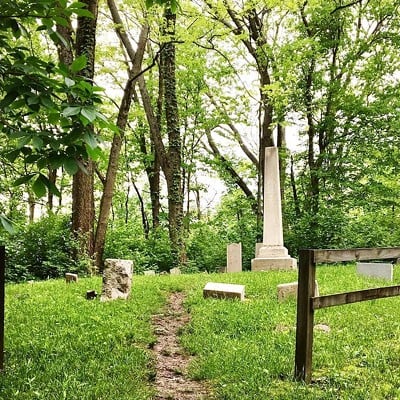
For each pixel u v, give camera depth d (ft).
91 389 15.67
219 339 22.93
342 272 49.14
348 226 79.87
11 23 13.58
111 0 69.72
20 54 13.65
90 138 12.13
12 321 25.54
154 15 63.05
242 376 17.66
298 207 90.74
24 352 19.63
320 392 15.94
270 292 36.40
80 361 18.65
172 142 79.20
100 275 58.34
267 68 82.84
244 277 45.62
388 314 28.50
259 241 87.20
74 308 28.96
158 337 24.73
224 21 74.95
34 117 13.96
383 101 80.74
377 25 82.07
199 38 72.49
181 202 79.41
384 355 20.02
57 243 59.88
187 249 83.51
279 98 74.13
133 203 145.59
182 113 105.60
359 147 81.46
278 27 89.20
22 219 72.33
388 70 81.25
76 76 12.87
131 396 15.39
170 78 79.30
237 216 112.98
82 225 60.70
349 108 80.59
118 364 18.62
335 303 17.80
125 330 23.86
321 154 84.28
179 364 20.25
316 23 82.12
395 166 81.35
